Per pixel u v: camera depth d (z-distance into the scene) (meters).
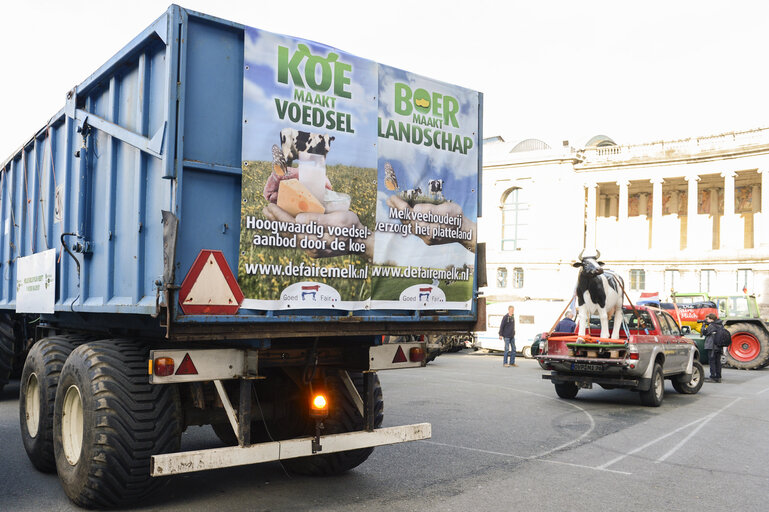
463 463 6.73
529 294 47.12
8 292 8.12
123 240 4.91
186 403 4.93
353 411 5.66
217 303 4.28
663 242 50.44
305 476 6.00
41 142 6.98
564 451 7.52
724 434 8.88
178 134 4.17
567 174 47.34
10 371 9.23
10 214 8.09
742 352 22.25
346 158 4.94
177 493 5.32
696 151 46.34
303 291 4.68
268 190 4.52
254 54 4.51
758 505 5.41
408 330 5.43
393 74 5.29
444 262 5.61
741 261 44.56
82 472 4.53
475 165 5.90
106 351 4.77
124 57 4.89
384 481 5.89
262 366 5.02
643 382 11.39
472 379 15.73
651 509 5.25
